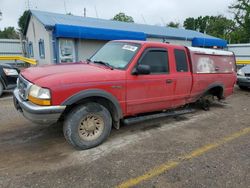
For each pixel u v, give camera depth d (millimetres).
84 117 3742
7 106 6395
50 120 3414
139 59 4266
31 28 17922
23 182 2963
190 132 4820
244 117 5980
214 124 5375
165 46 4734
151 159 3617
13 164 3385
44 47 14562
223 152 3906
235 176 3191
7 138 4270
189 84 5184
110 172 3227
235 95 8953
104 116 3953
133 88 4180
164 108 4906
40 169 3271
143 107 4473
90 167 3348
